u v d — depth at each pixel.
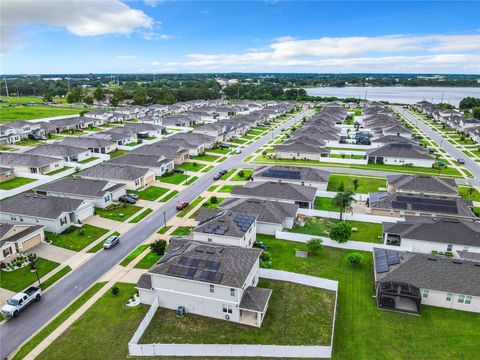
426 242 54.47
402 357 35.56
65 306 43.16
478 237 53.38
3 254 51.56
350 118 199.62
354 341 37.66
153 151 103.81
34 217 60.69
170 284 41.91
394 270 44.91
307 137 121.75
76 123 151.62
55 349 36.53
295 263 52.59
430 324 40.19
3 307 41.47
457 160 109.56
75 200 65.06
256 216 59.50
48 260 52.84
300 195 71.06
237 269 41.38
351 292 46.03
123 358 35.59
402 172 97.81
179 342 37.62
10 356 35.72
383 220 65.19
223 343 37.53
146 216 68.31
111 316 41.34
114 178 81.25
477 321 40.69
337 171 98.62
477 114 184.88
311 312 42.16
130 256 53.81
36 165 90.62
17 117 179.12
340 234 56.00
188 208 72.00
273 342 37.66
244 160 109.56
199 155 113.62
